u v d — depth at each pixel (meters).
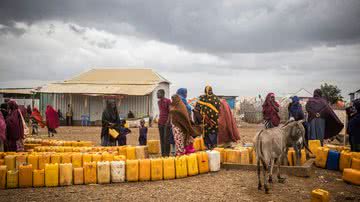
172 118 11.14
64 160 10.19
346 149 11.66
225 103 12.67
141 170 9.40
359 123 10.85
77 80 42.28
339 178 9.55
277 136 8.46
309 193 8.05
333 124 12.55
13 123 12.48
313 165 11.03
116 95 36.94
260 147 8.24
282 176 9.71
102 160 10.22
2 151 11.82
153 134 25.75
